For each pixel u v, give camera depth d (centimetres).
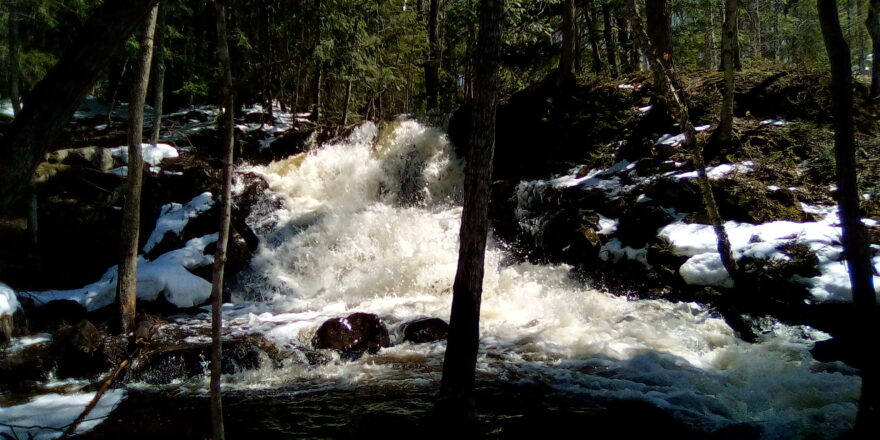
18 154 191
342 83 1731
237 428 482
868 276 320
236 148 1448
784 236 759
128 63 1623
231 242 1042
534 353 661
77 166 1067
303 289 1002
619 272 878
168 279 903
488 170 433
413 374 612
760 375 549
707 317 721
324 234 1118
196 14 1741
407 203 1334
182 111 1775
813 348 605
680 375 564
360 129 1462
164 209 1093
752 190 853
